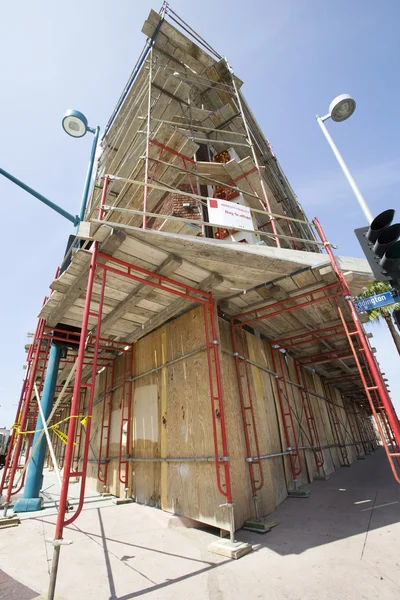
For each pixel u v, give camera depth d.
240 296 5.39
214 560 3.17
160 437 5.50
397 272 3.51
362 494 5.77
